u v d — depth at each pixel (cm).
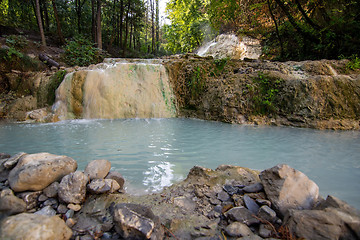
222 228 153
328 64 662
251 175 227
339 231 124
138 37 2512
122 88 729
